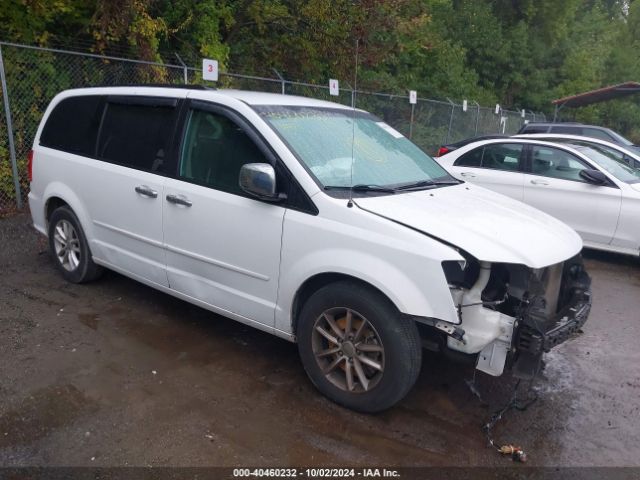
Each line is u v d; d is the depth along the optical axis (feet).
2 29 27.02
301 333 12.32
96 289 17.98
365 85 56.59
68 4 28.81
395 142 15.61
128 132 15.66
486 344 10.80
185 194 13.83
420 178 14.39
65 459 10.14
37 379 12.64
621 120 119.96
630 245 24.36
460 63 74.64
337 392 12.06
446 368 14.26
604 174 24.99
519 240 11.37
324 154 13.02
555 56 99.66
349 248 11.29
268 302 12.76
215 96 13.82
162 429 11.11
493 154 28.40
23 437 10.68
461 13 82.38
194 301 14.42
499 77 86.89
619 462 10.96
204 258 13.73
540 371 14.08
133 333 15.15
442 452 10.93
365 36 46.11
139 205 15.01
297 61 46.50
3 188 24.98
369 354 11.66
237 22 43.04
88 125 16.92
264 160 12.61
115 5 28.17
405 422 11.83
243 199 12.82
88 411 11.57
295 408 12.07
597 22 117.60
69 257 18.11
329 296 11.71
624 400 13.34
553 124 51.83
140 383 12.73
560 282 12.48
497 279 11.37
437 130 59.26
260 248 12.59
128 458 10.24
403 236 10.83
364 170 13.35
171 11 37.09
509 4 91.66
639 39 145.89
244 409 11.94
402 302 10.61
